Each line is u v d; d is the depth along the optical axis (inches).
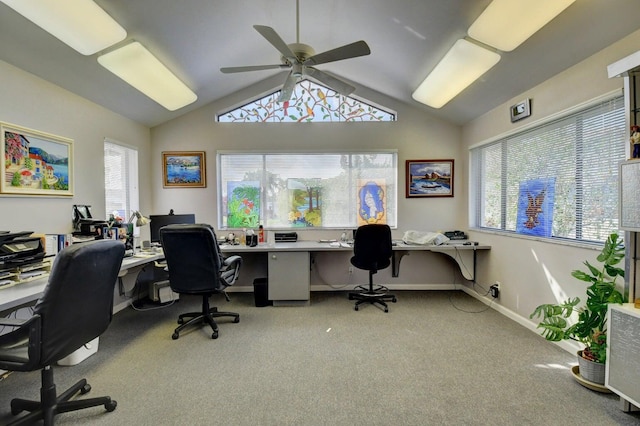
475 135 152.8
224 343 103.5
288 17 115.3
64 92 109.0
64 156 108.4
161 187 164.6
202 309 126.5
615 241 76.2
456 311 134.1
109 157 136.4
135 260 112.2
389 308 138.3
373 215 168.9
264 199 168.1
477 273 151.0
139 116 147.2
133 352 97.2
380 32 114.5
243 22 112.2
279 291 141.3
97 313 66.9
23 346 61.8
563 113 98.0
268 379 81.7
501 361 90.6
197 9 96.6
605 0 70.6
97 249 62.7
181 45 110.1
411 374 83.8
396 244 152.4
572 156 97.4
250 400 72.9
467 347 99.6
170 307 142.3
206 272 108.3
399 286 169.9
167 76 116.0
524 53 96.1
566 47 88.0
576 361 90.3
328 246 145.6
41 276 83.3
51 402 64.2
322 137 167.2
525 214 119.3
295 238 162.4
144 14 90.5
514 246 123.3
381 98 166.4
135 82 111.4
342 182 168.7
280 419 66.5
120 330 115.0
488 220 146.3
